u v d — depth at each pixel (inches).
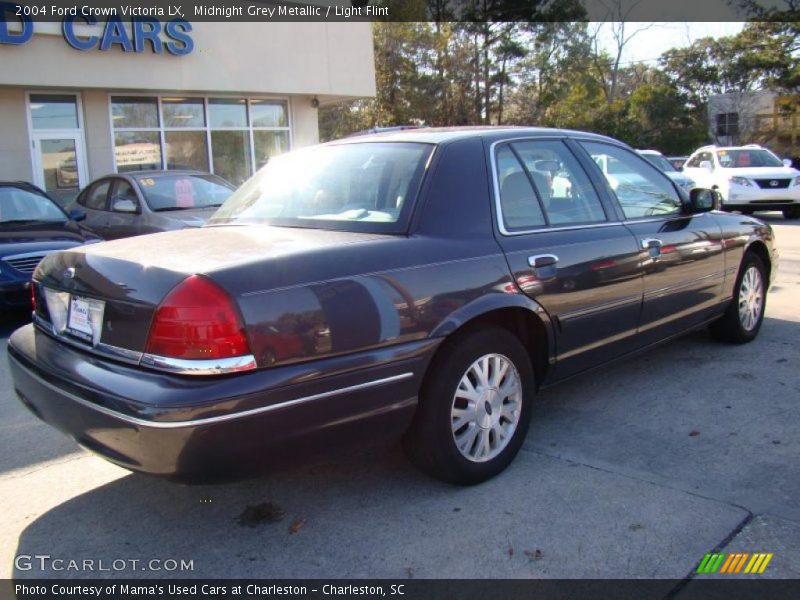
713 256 199.6
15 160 565.9
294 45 691.4
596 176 171.8
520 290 140.5
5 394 203.8
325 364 112.7
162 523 129.7
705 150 733.9
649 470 143.3
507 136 155.5
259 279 109.3
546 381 154.7
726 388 189.6
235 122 697.6
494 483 139.6
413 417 128.4
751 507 127.1
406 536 121.8
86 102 595.8
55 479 148.4
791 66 1551.4
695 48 1903.3
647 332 178.5
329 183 149.1
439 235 133.0
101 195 411.8
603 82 2006.6
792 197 636.1
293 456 112.4
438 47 1473.9
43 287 136.8
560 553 115.0
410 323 122.7
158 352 106.7
